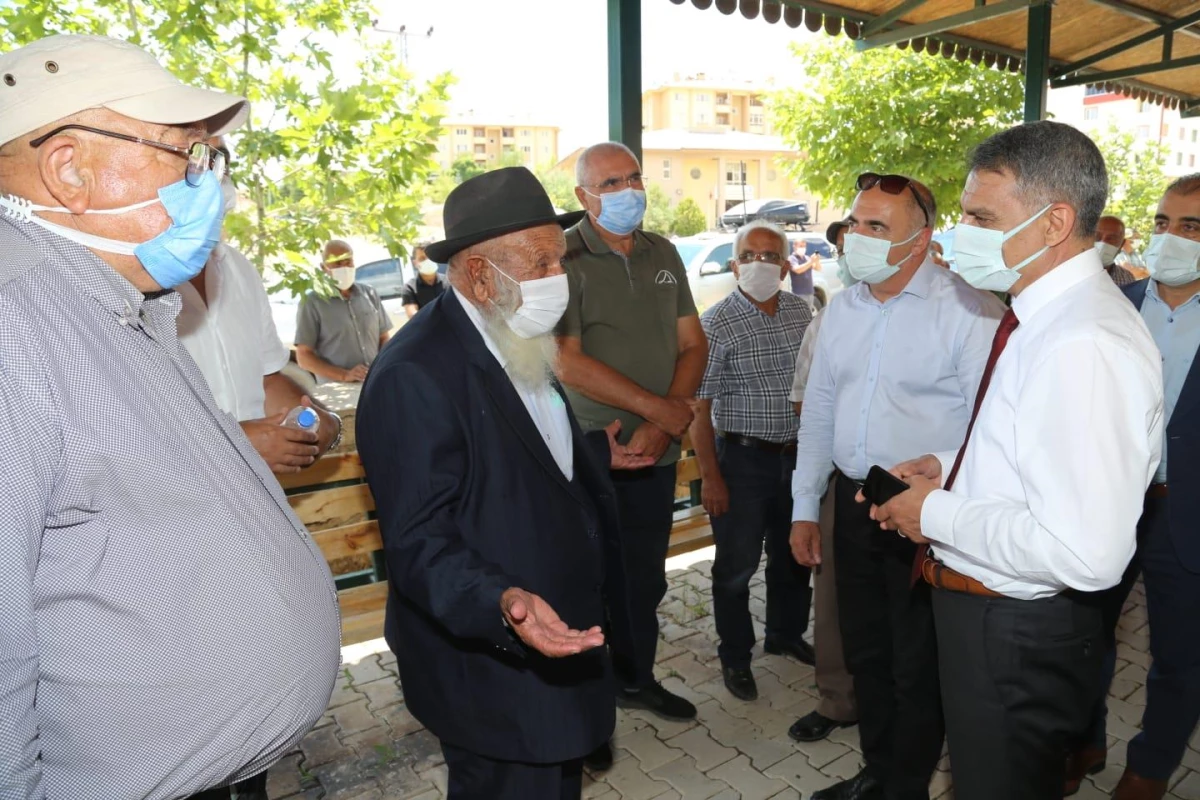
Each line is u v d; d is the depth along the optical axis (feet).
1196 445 7.78
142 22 13.14
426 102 14.30
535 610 4.64
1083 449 4.82
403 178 14.28
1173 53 26.35
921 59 38.06
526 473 5.64
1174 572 8.01
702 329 10.39
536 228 5.72
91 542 3.70
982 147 5.64
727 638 11.12
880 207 7.47
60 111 3.82
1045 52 20.03
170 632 3.95
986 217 5.45
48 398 3.48
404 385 5.21
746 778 9.40
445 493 5.15
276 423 7.03
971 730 5.79
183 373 4.32
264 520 4.41
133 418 3.80
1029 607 5.44
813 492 8.96
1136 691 11.18
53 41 3.98
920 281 7.83
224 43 13.58
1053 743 5.58
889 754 8.42
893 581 7.73
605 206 9.16
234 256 7.83
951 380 7.75
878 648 8.30
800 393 10.20
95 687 3.82
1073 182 5.14
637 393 9.07
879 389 8.00
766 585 12.17
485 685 5.58
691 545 13.78
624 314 9.42
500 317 5.74
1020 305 5.48
